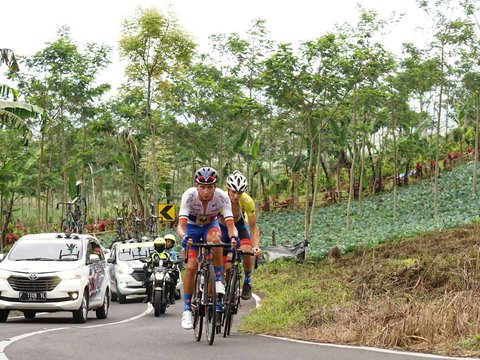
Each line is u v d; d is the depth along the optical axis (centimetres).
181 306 2216
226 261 1034
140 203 4997
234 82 4422
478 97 4525
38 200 4050
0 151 4391
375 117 4706
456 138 6581
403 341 852
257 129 4972
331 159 6188
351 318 1055
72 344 947
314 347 852
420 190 5544
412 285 1709
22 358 788
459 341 805
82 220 3117
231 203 1039
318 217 5272
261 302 1864
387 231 3803
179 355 802
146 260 1948
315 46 3406
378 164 6009
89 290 1612
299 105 3847
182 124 4547
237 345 910
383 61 3541
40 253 1614
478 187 5044
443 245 2877
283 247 3447
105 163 5006
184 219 965
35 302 1523
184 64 3928
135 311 2059
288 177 6525
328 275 2567
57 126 4475
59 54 4016
